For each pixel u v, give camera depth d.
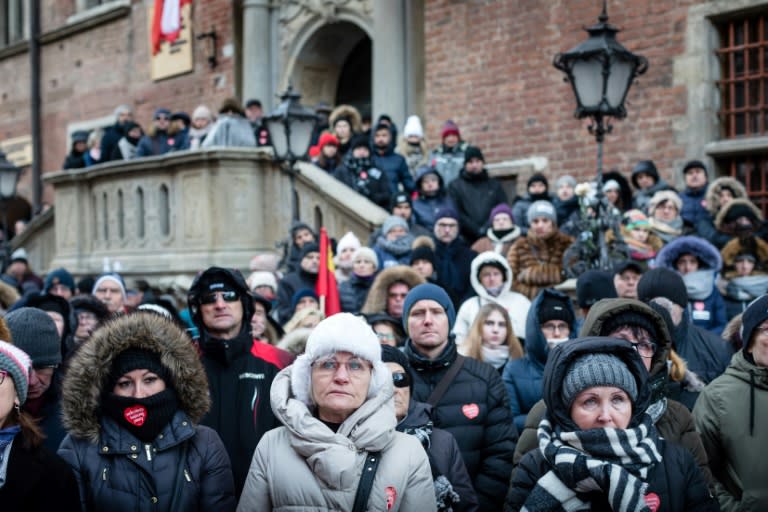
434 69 11.90
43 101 19.09
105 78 17.59
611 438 2.78
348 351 2.91
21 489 2.78
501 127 11.22
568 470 2.76
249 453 3.72
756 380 3.53
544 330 4.46
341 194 8.84
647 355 3.29
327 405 2.91
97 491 2.99
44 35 18.86
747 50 9.51
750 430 3.48
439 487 3.26
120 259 10.88
